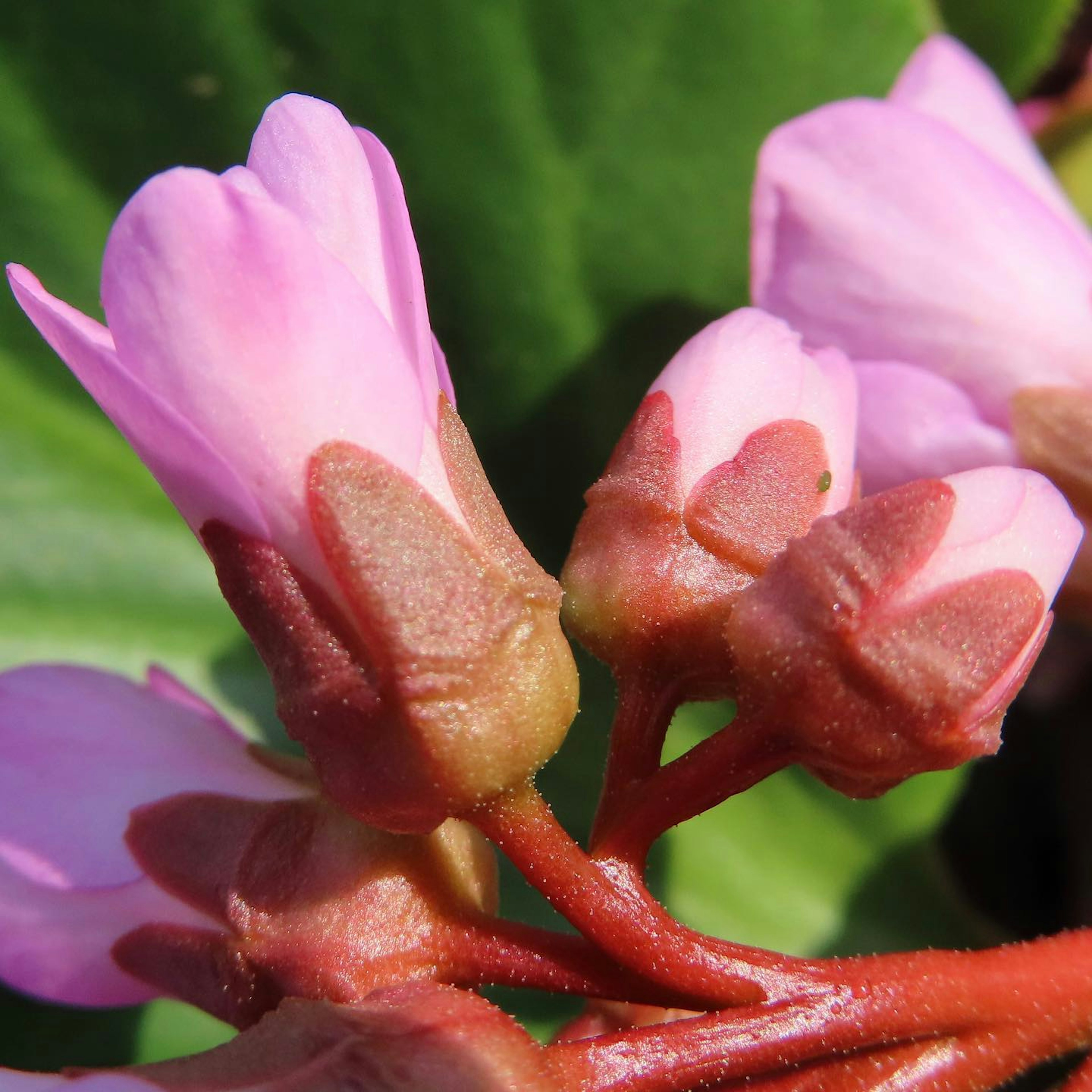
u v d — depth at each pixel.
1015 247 0.14
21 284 0.12
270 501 0.12
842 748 0.13
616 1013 0.13
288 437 0.12
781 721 0.13
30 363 0.16
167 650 0.16
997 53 0.17
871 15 0.15
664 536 0.13
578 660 0.16
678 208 0.16
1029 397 0.14
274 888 0.13
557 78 0.15
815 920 0.16
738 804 0.16
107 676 0.13
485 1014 0.12
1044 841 0.18
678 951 0.13
